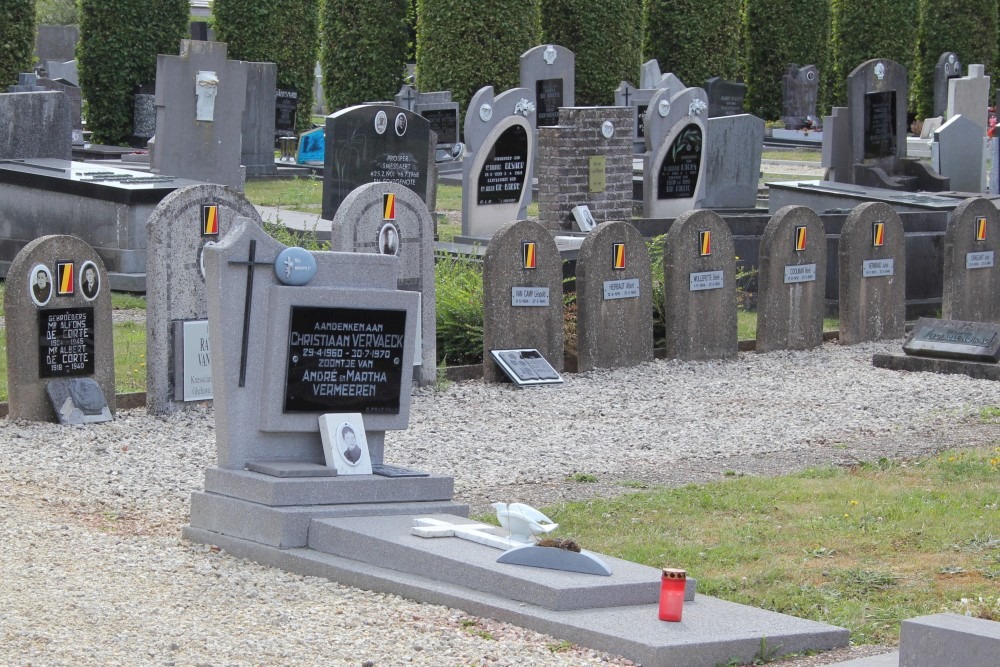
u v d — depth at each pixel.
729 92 37.09
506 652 5.65
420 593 6.36
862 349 15.44
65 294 10.41
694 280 14.17
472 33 32.34
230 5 32.97
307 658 5.53
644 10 39.09
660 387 13.01
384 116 18.28
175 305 10.90
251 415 7.53
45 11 61.75
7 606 6.09
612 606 6.14
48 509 8.12
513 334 13.13
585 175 19.50
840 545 7.72
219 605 6.28
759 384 13.29
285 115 33.75
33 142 18.31
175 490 8.75
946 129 25.31
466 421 11.28
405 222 12.19
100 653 5.48
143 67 31.98
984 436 11.16
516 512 6.61
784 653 5.89
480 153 19.48
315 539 7.05
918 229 19.00
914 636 4.92
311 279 7.61
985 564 7.40
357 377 7.71
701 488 9.06
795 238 15.02
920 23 42.94
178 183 17.00
